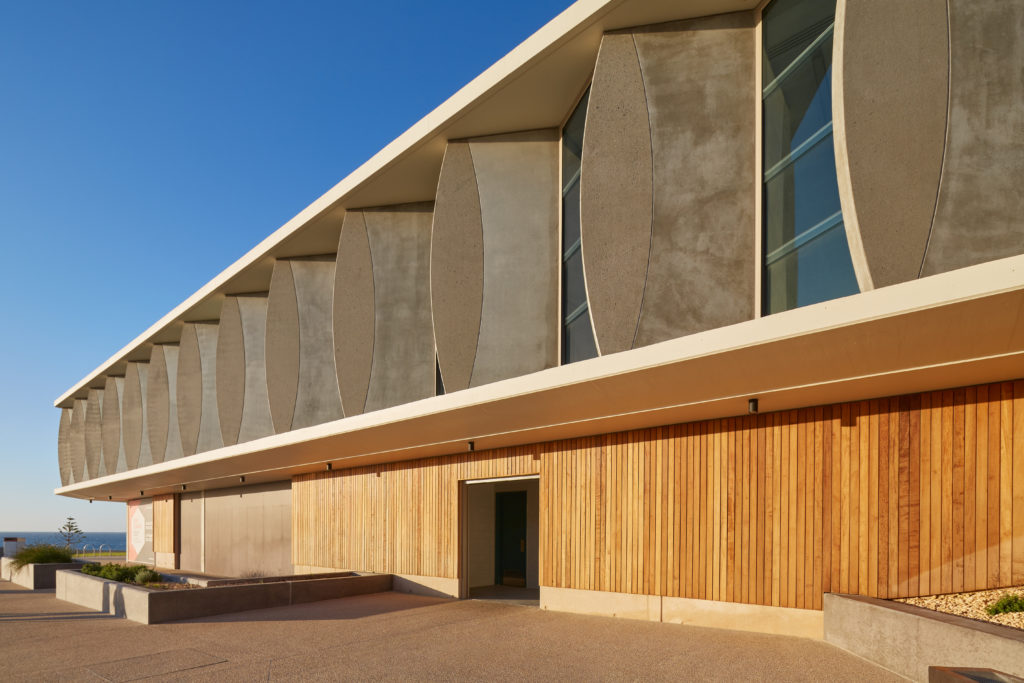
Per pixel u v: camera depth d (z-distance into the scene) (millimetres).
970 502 8445
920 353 7496
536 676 8055
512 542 18250
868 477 9406
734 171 10406
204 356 27062
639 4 10445
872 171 7695
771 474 10461
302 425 19766
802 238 9398
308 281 20578
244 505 27344
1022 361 7316
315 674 8406
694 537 11305
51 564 23344
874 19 7855
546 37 11492
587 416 11578
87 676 8570
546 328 14078
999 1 7531
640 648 9422
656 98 10836
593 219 10938
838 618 9031
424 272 17344
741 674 7781
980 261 7301
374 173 15727
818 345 7930
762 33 10383
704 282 10320
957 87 7516
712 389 9586
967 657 6332
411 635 10906
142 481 31125
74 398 44562
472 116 13742
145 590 13195
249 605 14070
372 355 17094
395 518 18125
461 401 13016
